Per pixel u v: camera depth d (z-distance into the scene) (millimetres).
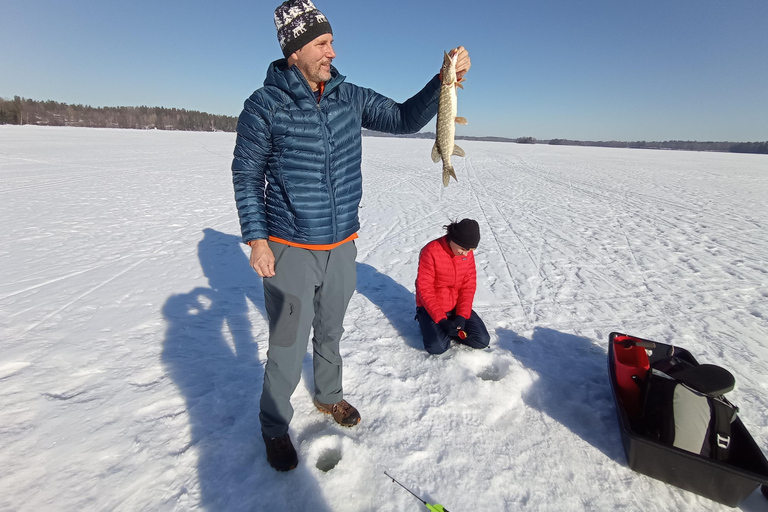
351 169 1997
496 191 13273
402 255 6195
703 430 2002
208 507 1887
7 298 4180
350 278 2146
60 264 5254
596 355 3350
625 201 11594
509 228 8086
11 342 3299
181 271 5168
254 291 4598
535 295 4676
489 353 3225
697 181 17047
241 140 1793
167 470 2078
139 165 17016
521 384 2834
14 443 2213
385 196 11883
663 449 1922
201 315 3938
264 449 2230
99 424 2387
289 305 1953
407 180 15578
